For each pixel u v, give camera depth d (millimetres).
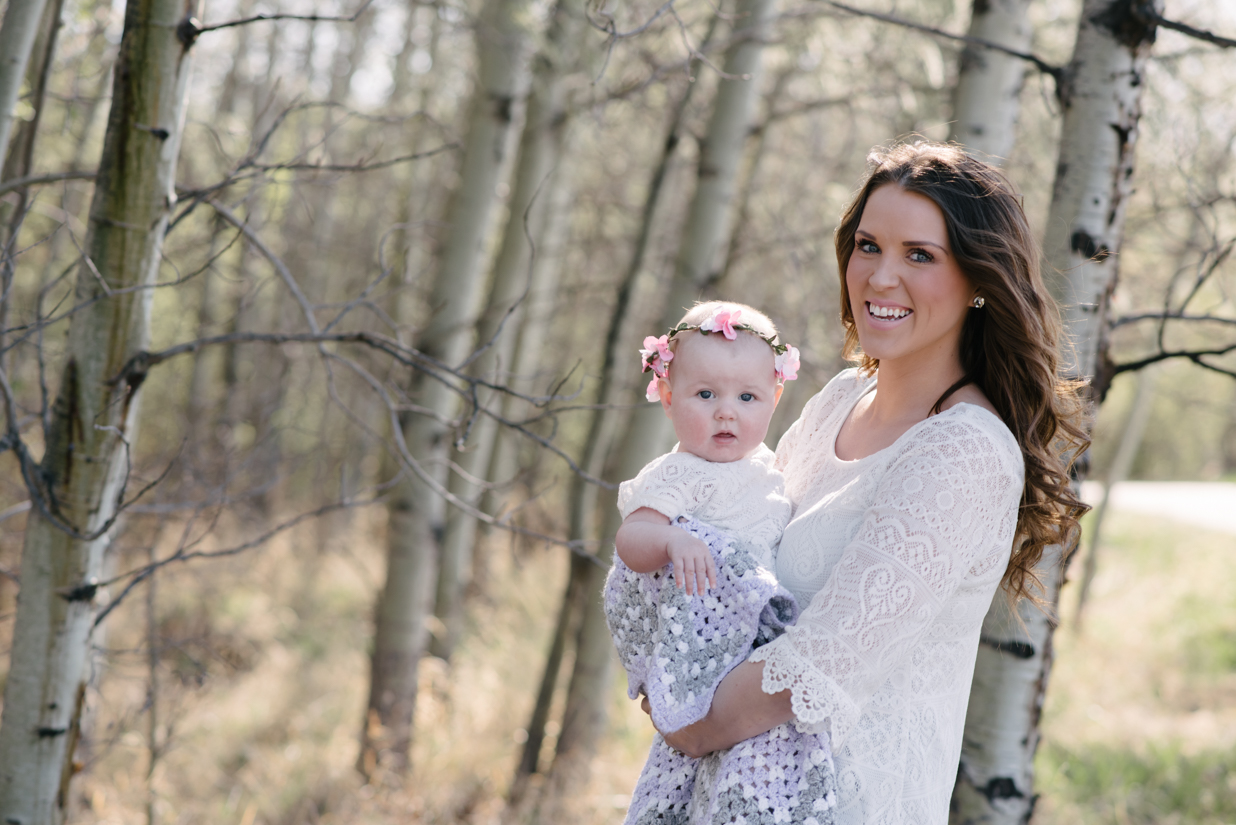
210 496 3266
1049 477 1600
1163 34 4078
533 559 10078
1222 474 30188
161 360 2586
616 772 5402
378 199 10477
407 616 5543
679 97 5562
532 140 6219
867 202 1629
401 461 3094
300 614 8898
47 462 2547
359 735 6203
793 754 1518
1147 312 2736
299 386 9586
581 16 5098
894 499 1469
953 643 1595
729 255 5859
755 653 1501
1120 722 6953
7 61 2520
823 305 6320
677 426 1785
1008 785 2498
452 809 5215
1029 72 3217
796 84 6762
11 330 2500
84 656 2660
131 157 2457
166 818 4855
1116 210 2555
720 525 1706
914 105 4816
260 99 10359
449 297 5324
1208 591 11695
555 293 7258
